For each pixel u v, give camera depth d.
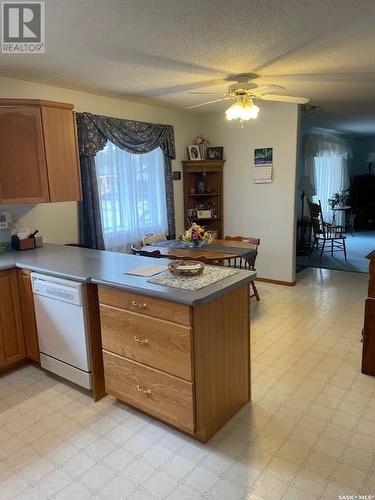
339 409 2.30
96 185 3.90
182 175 5.27
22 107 2.95
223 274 2.26
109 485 1.78
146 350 2.09
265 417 2.24
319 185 7.98
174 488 1.75
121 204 4.32
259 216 5.16
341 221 8.97
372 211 9.73
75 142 3.28
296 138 4.68
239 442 2.04
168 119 4.90
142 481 1.79
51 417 2.31
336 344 3.20
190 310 1.84
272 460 1.90
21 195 3.03
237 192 5.30
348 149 9.09
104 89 3.74
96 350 2.43
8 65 2.90
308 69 3.11
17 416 2.32
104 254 3.05
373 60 2.90
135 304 2.08
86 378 2.45
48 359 2.72
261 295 4.64
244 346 2.30
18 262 2.81
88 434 2.14
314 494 1.69
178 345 1.93
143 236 4.60
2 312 2.79
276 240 5.06
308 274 5.66
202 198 5.55
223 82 3.49
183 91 3.85
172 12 2.04
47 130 3.07
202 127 5.45
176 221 5.25
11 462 1.94
